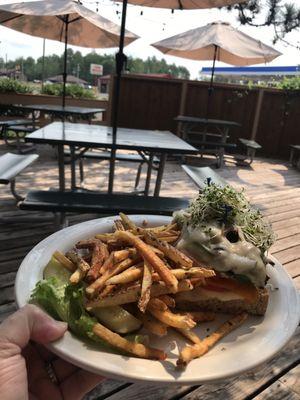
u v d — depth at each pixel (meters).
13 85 9.68
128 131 4.38
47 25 6.49
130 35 5.90
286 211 4.43
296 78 8.77
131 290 0.92
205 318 1.04
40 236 3.01
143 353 0.82
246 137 9.20
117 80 3.43
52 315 0.90
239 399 1.55
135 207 2.70
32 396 1.05
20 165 3.21
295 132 8.84
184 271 0.99
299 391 1.63
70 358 0.78
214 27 7.06
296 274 2.76
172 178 5.82
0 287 2.20
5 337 0.81
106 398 1.50
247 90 8.80
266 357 0.85
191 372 0.77
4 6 5.38
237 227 1.14
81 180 4.96
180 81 8.76
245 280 1.07
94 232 1.38
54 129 3.86
